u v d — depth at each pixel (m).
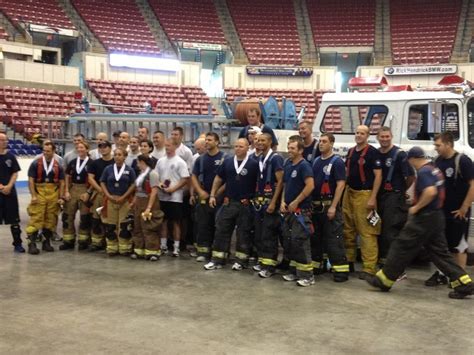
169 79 28.50
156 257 7.23
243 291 5.74
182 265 6.97
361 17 32.19
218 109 27.81
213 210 7.13
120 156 7.39
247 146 6.74
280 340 4.29
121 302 5.26
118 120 9.05
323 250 6.67
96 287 5.80
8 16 25.75
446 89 7.44
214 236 7.14
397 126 7.22
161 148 7.95
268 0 33.47
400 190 6.30
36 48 24.61
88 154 8.15
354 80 8.51
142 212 7.23
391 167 6.23
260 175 6.54
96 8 29.72
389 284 5.78
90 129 9.34
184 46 30.27
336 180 6.18
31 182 7.63
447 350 4.14
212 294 5.60
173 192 7.40
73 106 22.70
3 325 4.56
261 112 8.17
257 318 4.83
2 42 23.20
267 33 32.03
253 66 29.12
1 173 7.49
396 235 6.33
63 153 9.49
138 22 30.48
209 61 32.19
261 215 6.56
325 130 7.69
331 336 4.40
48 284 5.90
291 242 6.06
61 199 7.75
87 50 27.06
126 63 27.11
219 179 6.95
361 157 6.36
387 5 32.44
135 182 7.29
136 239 7.31
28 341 4.21
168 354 3.98
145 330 4.48
